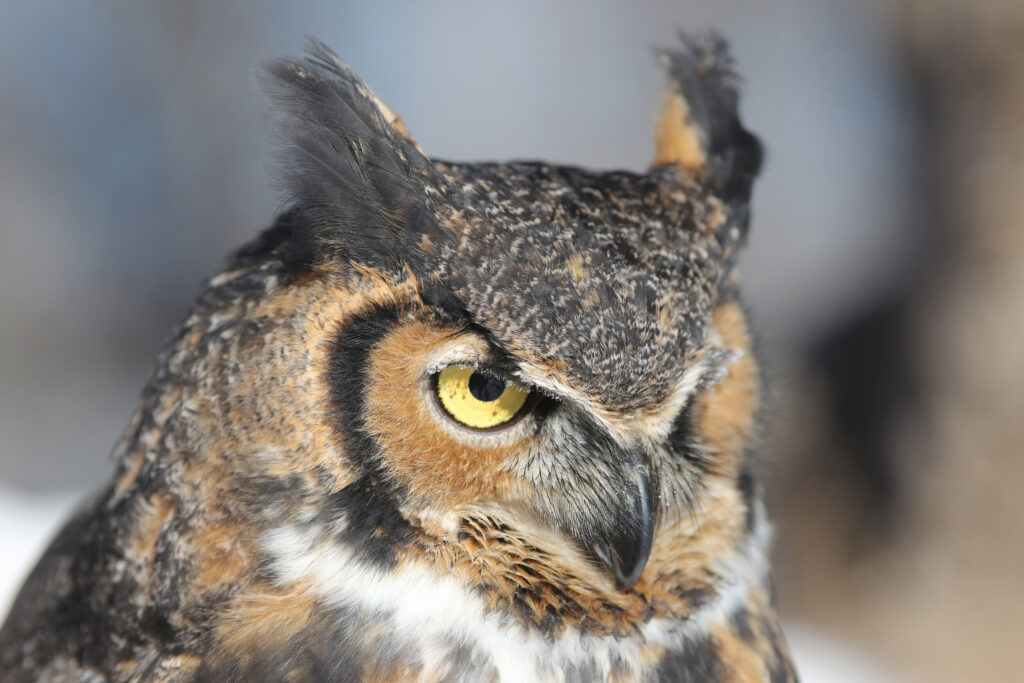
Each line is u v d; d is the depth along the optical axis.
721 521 1.91
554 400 1.87
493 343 1.85
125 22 6.61
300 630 1.86
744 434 1.91
